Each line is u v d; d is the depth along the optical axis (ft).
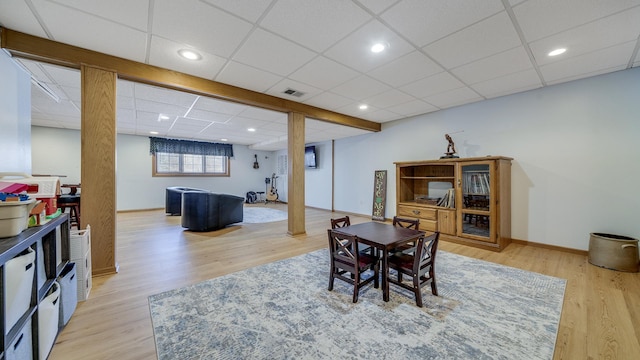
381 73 9.61
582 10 5.92
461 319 5.96
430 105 13.96
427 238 6.73
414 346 5.02
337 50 7.88
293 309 6.37
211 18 6.24
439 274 8.60
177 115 15.28
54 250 5.17
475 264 9.53
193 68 9.09
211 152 26.53
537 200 11.57
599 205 10.08
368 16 6.21
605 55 8.23
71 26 6.49
